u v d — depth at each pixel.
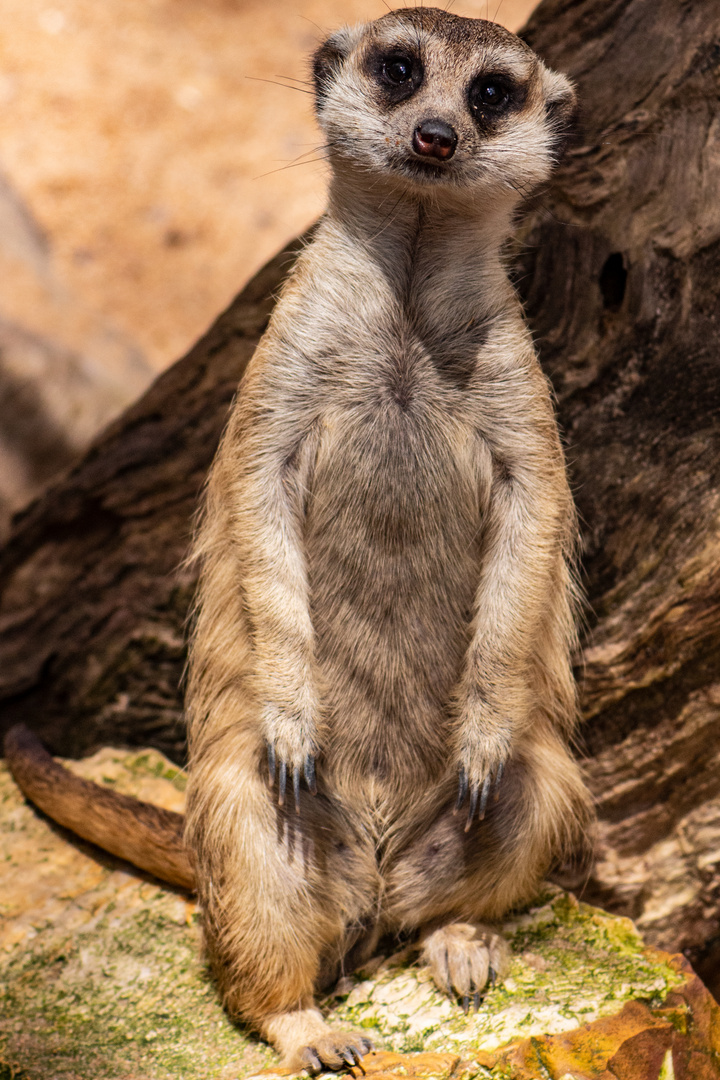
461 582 4.29
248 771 4.25
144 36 15.27
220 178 14.07
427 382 4.11
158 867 4.89
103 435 6.57
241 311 5.96
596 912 4.57
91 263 13.09
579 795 4.62
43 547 6.52
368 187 4.03
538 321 5.25
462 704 4.25
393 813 4.43
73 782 5.10
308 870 4.18
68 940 4.71
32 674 6.43
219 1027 4.24
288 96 14.83
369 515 4.14
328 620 4.29
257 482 4.08
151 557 6.18
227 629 4.40
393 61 4.10
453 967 4.13
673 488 4.75
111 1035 4.21
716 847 5.09
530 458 4.12
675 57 4.68
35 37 14.91
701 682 4.86
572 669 5.08
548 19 5.19
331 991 4.36
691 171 4.62
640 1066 3.76
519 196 4.16
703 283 4.62
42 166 13.69
